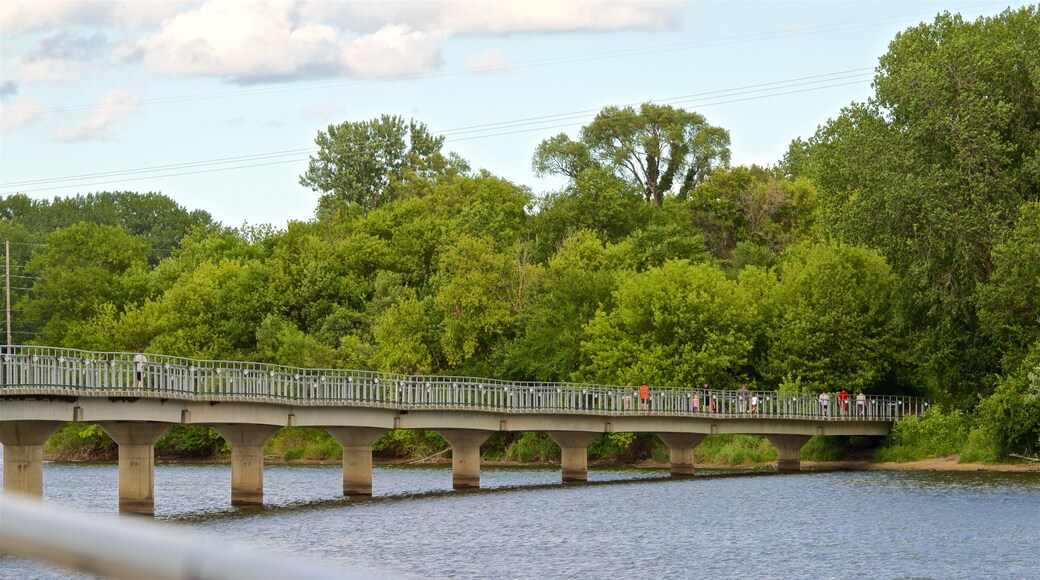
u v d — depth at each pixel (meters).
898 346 109.44
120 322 135.25
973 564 47.38
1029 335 92.94
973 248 92.75
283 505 72.38
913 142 95.62
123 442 65.00
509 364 118.75
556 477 99.44
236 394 69.06
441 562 48.44
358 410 77.81
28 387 55.72
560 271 123.31
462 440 86.06
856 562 48.03
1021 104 96.19
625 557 49.72
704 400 98.81
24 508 2.71
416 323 122.75
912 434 101.81
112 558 2.63
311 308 134.62
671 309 111.12
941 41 101.31
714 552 51.03
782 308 114.31
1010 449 95.12
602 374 110.50
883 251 97.50
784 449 100.81
